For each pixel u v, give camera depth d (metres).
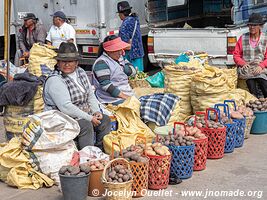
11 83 6.39
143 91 7.92
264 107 7.19
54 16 9.82
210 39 9.20
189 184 5.52
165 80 7.43
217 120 6.29
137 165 5.06
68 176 4.85
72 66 5.76
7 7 7.22
